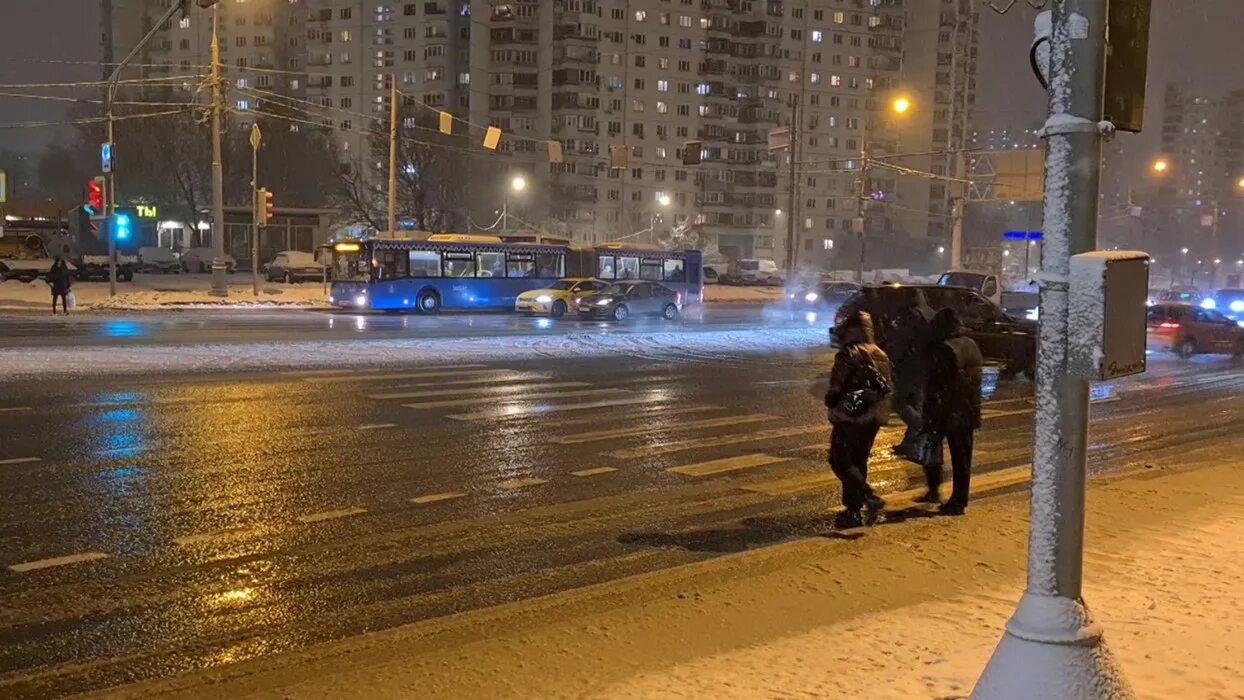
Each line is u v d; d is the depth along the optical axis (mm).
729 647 5238
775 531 8156
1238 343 27844
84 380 15750
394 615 6020
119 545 7277
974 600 6137
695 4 120562
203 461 10203
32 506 8258
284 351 20797
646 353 23156
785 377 19125
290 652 5367
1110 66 3652
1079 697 3572
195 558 7047
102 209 38094
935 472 9391
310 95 127750
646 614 5855
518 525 8188
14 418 12266
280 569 6867
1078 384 3676
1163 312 27484
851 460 8336
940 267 115438
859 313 8500
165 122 92062
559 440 12070
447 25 120438
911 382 9562
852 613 5883
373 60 124438
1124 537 7770
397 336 25891
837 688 4594
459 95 121438
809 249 126750
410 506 8695
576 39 113312
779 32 124250
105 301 38000
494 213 87500
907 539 7840
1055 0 3705
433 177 78438
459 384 16828
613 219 116750
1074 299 3580
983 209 124375
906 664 4930
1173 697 4492
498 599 6355
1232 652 5121
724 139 123875
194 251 72312
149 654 5320
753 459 11234
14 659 5215
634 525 8273
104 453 10414
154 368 17422
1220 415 16188
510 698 4523
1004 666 3705
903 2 128875
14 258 60688
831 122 127500
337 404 14227
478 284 39969
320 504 8656
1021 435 13672
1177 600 6066
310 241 83312
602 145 116000
